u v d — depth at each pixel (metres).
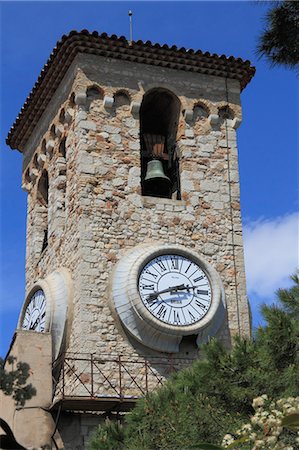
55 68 29.34
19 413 23.22
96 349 25.12
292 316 19.70
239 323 26.80
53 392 24.61
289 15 17.83
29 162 32.50
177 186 28.78
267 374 19.14
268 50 17.91
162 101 29.89
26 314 27.47
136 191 27.64
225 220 28.23
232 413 19.22
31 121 32.03
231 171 29.02
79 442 23.70
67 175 28.64
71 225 27.47
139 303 25.31
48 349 24.59
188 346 25.78
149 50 28.94
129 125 28.44
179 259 26.39
